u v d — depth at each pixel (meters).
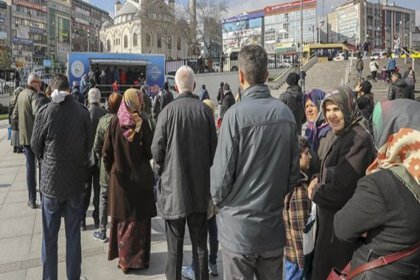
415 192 1.85
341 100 2.85
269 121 2.63
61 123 3.87
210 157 3.77
